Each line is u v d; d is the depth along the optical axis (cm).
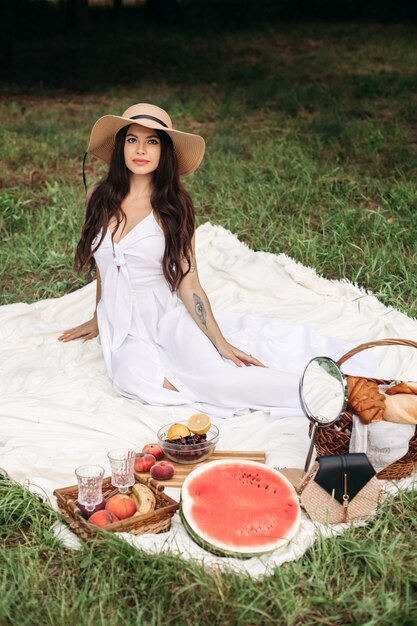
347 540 333
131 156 455
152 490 353
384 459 367
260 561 317
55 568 322
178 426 398
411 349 513
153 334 477
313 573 313
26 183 802
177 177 468
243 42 1691
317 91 1162
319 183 774
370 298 582
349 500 345
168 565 312
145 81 1307
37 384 477
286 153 861
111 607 298
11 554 322
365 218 699
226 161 841
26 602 300
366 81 1205
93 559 318
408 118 1018
